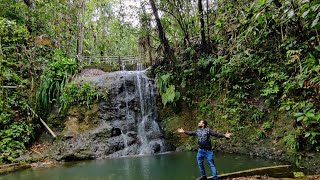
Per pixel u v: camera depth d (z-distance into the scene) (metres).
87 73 15.51
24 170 8.79
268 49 9.71
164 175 7.32
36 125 11.34
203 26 12.47
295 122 8.16
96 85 12.44
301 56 6.87
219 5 11.92
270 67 9.45
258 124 9.67
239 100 10.66
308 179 5.95
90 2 24.38
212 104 11.61
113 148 10.92
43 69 12.96
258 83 10.49
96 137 11.04
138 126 12.34
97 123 11.71
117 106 12.34
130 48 25.98
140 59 17.08
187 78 12.84
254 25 7.30
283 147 8.32
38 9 14.81
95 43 25.50
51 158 10.12
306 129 7.53
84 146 10.62
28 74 12.71
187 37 13.26
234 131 10.20
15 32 12.45
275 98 9.47
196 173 7.31
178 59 13.54
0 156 9.55
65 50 17.20
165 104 12.34
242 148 9.58
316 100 6.63
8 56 12.27
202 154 6.04
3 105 11.05
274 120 9.23
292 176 6.27
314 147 7.30
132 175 7.50
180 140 11.77
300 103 6.59
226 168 7.55
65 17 17.25
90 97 11.99
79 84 12.33
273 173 6.56
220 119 10.94
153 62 14.58
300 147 7.62
